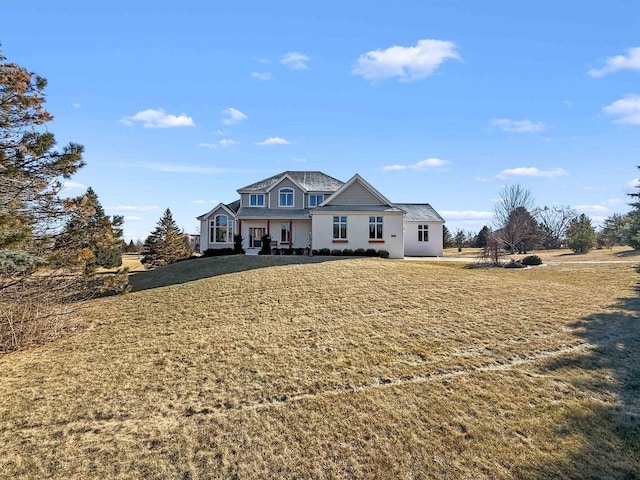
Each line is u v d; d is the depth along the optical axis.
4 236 8.03
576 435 5.17
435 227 33.00
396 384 6.71
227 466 4.75
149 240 32.38
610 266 20.94
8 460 4.88
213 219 30.48
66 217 10.66
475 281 14.80
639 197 20.39
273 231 30.20
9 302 9.88
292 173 33.25
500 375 6.92
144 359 8.18
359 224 25.94
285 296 12.62
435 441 5.15
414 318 10.20
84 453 5.01
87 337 9.98
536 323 9.66
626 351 7.86
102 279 11.62
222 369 7.51
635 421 5.43
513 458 4.78
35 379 7.39
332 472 4.62
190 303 12.51
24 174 9.84
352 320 10.16
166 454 4.98
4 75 9.58
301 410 5.97
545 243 50.22
